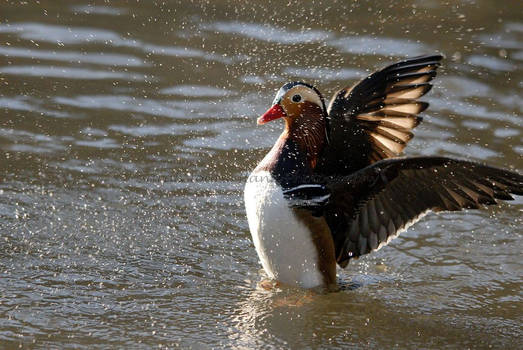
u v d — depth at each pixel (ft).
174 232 38.34
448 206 31.04
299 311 32.27
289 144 32.94
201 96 52.54
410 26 62.49
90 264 35.17
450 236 39.29
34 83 52.90
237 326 30.96
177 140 47.24
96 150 45.57
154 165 44.42
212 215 40.04
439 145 46.88
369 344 30.22
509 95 53.11
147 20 63.41
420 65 34.37
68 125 48.19
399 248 38.22
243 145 47.06
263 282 34.47
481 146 46.83
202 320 31.27
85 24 62.13
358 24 62.95
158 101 51.62
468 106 51.83
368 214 32.50
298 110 33.09
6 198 40.14
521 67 56.49
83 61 56.34
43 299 32.09
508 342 30.81
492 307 33.42
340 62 56.70
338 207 32.32
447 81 54.54
